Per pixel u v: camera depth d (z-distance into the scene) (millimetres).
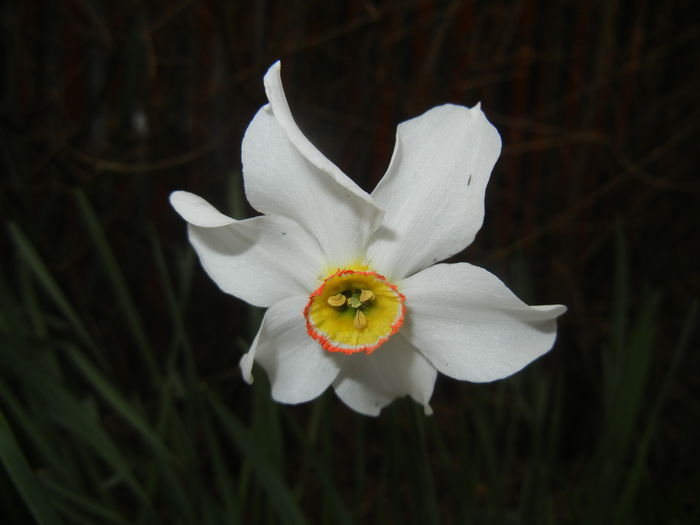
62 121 339
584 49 389
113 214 332
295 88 354
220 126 351
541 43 386
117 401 167
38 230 285
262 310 174
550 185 401
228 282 130
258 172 125
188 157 322
